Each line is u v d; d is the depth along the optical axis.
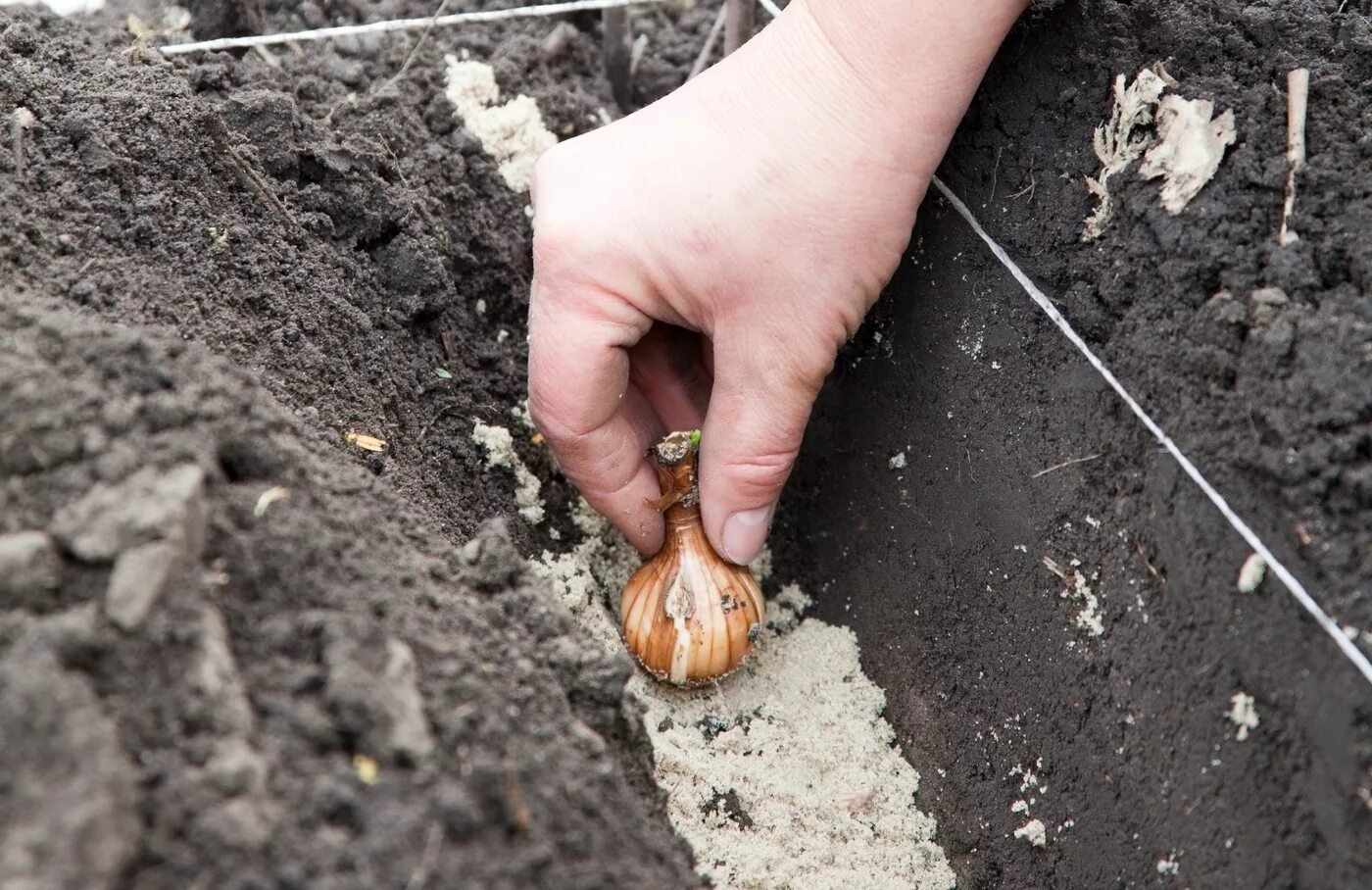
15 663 0.55
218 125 0.66
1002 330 0.65
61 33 0.67
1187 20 0.64
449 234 0.70
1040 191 0.65
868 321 0.68
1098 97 0.64
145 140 0.65
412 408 0.67
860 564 0.69
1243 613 0.60
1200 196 0.62
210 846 0.55
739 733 0.67
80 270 0.62
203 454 0.58
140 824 0.55
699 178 0.63
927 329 0.67
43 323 0.59
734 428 0.65
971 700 0.66
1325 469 0.59
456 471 0.67
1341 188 0.61
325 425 0.64
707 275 0.63
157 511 0.56
